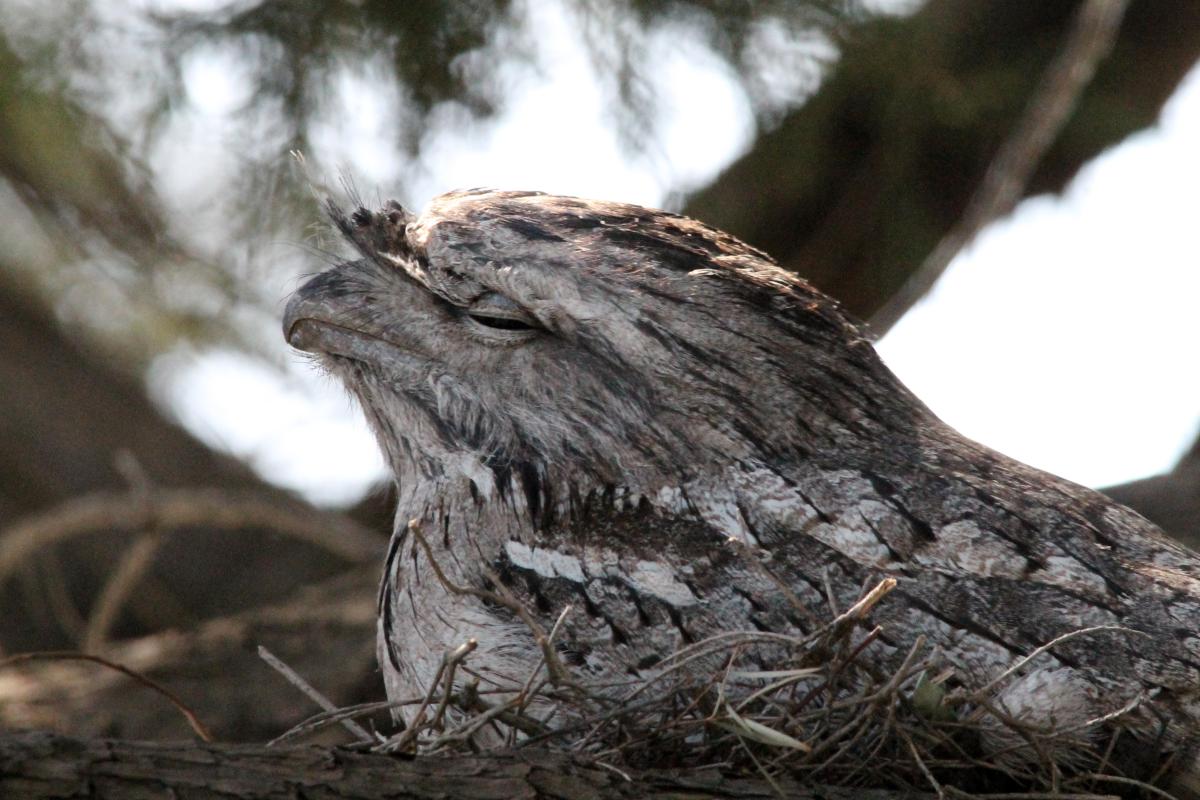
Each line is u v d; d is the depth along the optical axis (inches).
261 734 530.0
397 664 382.6
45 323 751.1
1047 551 338.3
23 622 706.2
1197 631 324.5
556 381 373.7
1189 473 560.4
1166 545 349.4
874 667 323.0
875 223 628.1
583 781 297.4
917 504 346.9
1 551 616.7
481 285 374.3
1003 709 314.7
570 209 381.4
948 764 316.2
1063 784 313.0
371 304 396.5
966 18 597.6
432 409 388.8
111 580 700.0
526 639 355.3
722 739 316.8
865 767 317.4
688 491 361.7
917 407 380.8
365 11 573.9
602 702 325.1
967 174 618.5
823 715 314.0
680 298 364.8
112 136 587.5
